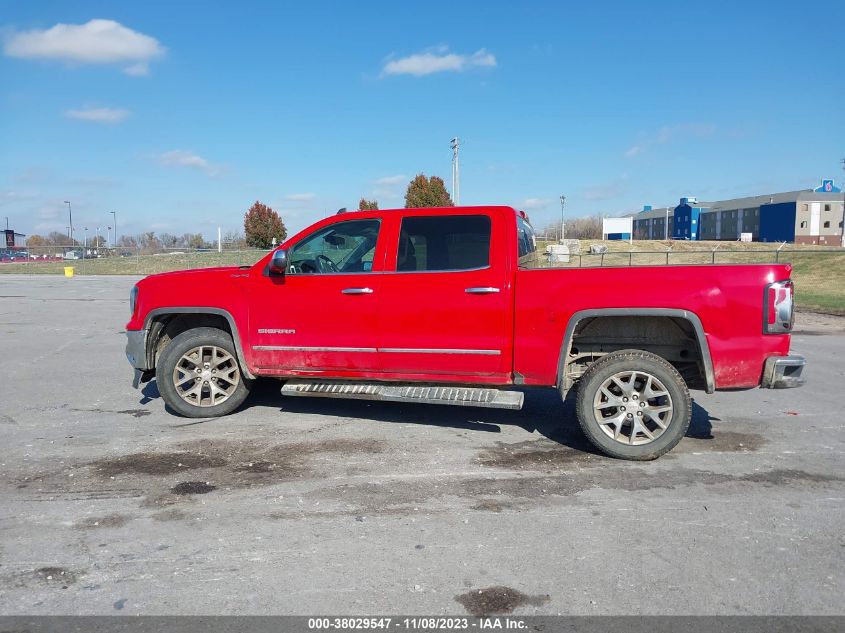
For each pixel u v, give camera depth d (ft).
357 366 19.15
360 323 18.86
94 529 12.81
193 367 20.97
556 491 14.80
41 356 33.71
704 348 16.38
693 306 16.34
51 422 20.59
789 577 11.01
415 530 12.79
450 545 12.15
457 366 18.29
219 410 21.03
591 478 15.65
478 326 17.90
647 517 13.38
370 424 20.30
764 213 304.91
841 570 11.25
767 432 19.62
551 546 12.11
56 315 54.60
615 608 10.09
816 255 106.52
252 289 19.97
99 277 130.62
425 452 17.54
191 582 10.84
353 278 18.97
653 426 17.15
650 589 10.63
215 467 16.38
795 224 289.53
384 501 14.23
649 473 15.99
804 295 72.84
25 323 48.65
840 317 54.70
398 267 18.75
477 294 17.87
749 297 16.19
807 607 10.12
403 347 18.54
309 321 19.35
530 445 18.20
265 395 24.36
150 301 20.75
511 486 15.11
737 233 328.29
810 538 12.44
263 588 10.66
